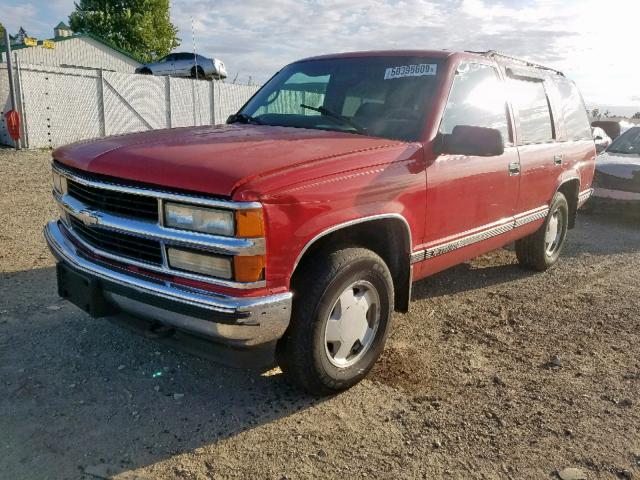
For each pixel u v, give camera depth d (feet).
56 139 53.93
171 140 10.62
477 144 11.26
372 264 10.44
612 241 24.73
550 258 19.53
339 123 12.66
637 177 27.37
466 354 12.88
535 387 11.47
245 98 75.82
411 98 12.63
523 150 15.47
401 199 10.98
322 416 10.12
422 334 13.89
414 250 11.77
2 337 12.43
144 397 10.44
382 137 11.93
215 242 8.44
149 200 9.05
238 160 9.16
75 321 13.42
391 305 11.21
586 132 20.88
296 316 9.61
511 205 15.33
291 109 13.82
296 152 9.87
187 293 8.79
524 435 9.79
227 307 8.45
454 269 19.40
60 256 10.73
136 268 9.45
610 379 11.93
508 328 14.53
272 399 10.59
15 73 49.55
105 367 11.41
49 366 11.34
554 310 15.90
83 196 10.33
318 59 15.02
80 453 8.80
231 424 9.76
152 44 131.85
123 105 60.18
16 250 18.66
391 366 12.09
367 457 9.05
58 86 53.36
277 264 8.81
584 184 20.58
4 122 51.78
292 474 8.58
